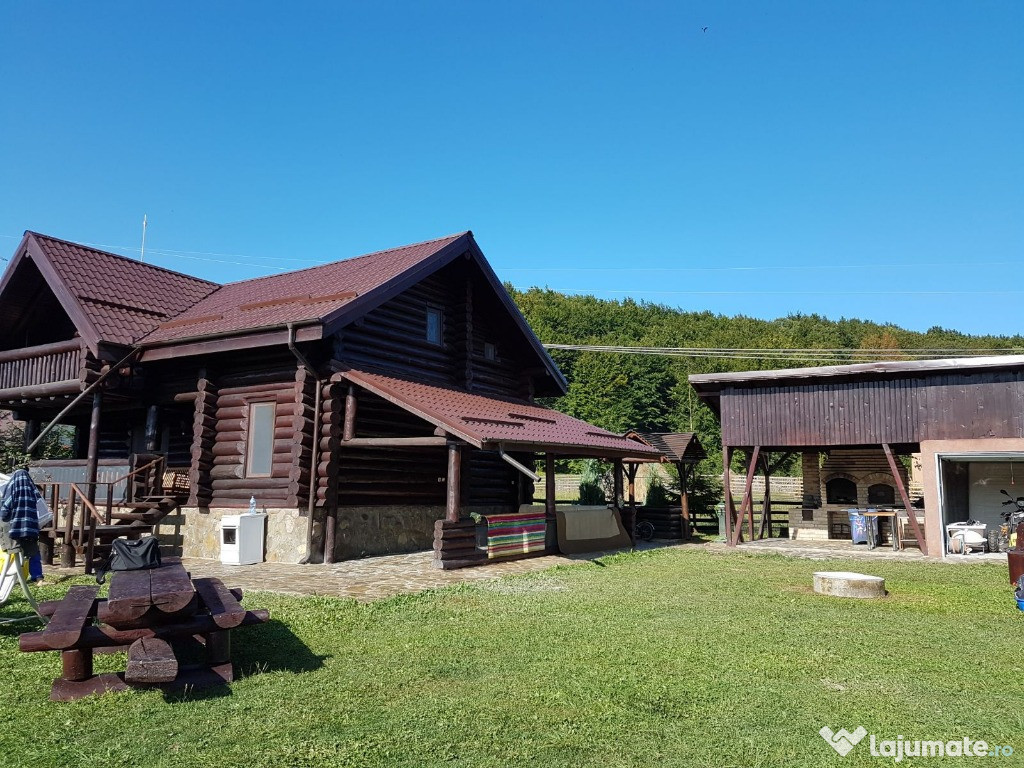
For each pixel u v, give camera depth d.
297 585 10.62
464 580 11.31
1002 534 17.70
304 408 13.66
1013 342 77.75
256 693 5.43
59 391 15.27
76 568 12.26
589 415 56.56
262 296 17.06
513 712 5.05
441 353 17.70
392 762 4.24
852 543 19.52
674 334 79.44
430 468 17.05
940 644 7.08
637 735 4.66
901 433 16.45
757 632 7.52
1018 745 4.55
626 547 17.59
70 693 5.32
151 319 16.56
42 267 16.23
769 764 4.24
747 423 18.27
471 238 17.62
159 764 4.20
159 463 14.76
